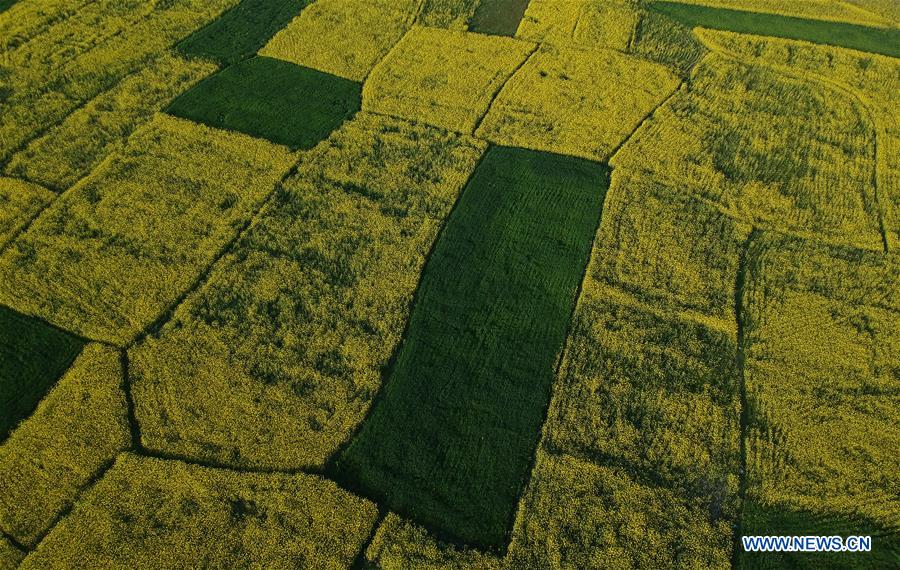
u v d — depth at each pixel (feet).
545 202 82.74
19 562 53.47
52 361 66.28
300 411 62.44
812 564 53.93
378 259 75.46
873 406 63.67
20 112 93.30
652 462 59.67
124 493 57.16
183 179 84.23
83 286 72.54
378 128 92.38
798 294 73.00
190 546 54.19
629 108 96.43
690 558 53.88
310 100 97.04
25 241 76.95
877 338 69.00
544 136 91.76
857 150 90.17
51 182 84.17
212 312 70.38
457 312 70.74
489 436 61.36
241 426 61.41
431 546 54.39
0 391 63.87
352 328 68.90
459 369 65.98
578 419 62.23
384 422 62.13
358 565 53.98
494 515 56.65
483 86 99.81
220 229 78.33
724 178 86.02
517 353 67.36
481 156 88.84
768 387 65.05
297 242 77.25
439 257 76.02
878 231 80.18
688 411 63.10
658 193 83.82
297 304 71.26
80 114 93.40
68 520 55.57
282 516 55.98
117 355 66.54
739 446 60.95
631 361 66.80
